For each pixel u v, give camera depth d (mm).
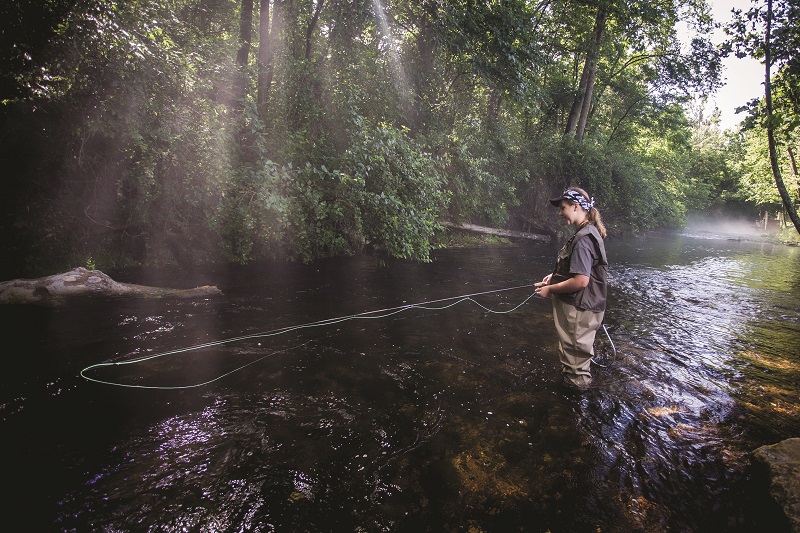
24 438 2219
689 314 5531
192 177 6988
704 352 3996
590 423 2594
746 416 2748
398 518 1765
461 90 13375
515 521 1771
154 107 5973
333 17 10273
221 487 1911
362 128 7680
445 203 8836
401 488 1947
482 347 3904
